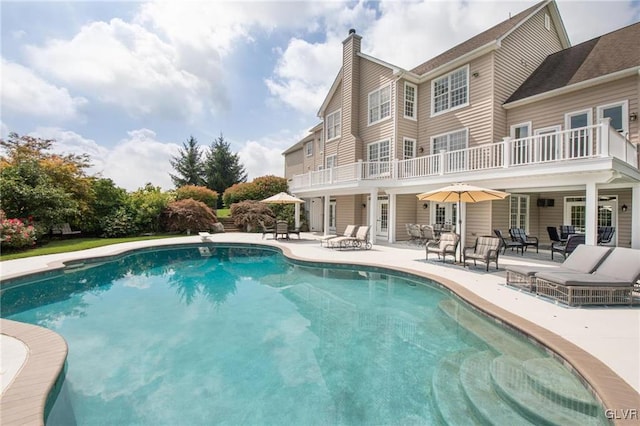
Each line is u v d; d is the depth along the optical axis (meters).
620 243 11.74
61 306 7.06
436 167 12.55
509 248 13.02
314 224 23.17
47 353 3.85
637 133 10.03
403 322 5.92
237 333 5.52
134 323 6.03
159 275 10.07
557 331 4.39
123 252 12.39
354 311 6.57
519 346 4.58
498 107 13.02
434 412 3.32
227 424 3.19
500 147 12.86
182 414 3.35
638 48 10.69
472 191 8.80
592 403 3.06
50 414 3.31
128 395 3.70
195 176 44.47
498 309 5.35
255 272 10.41
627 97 10.26
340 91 20.03
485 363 4.23
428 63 17.75
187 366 4.39
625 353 3.71
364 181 14.24
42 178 15.10
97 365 4.42
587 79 10.95
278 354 4.71
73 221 16.69
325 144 21.27
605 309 5.36
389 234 14.84
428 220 15.88
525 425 2.99
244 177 46.16
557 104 11.87
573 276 5.86
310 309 6.76
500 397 3.40
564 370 3.67
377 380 3.97
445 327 5.64
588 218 8.44
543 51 15.05
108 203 18.55
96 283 9.10
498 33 14.02
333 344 5.03
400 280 8.84
